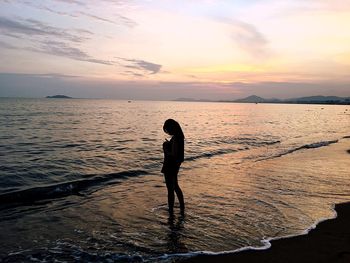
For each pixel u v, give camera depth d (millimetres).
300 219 7605
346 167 14570
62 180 11367
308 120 64625
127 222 7336
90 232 6754
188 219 7539
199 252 5812
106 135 26938
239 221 7441
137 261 5504
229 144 23984
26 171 12359
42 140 21984
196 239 6441
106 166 14055
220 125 44781
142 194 9695
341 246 6129
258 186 10766
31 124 34719
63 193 9695
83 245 6129
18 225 7086
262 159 16922
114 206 8484
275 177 12258
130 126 37344
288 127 44156
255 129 39125
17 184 10641
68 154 16703
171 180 7711
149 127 36562
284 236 6582
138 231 6824
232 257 5648
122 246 6102
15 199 8992
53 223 7238
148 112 83562
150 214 7875
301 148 21844
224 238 6492
